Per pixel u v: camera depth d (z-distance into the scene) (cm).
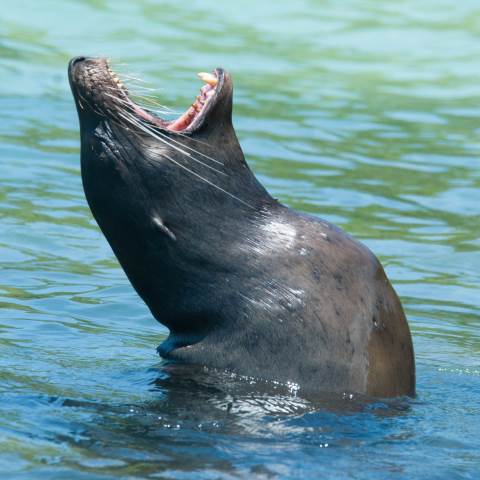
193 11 8212
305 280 2953
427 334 3700
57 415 2700
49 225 4581
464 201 5150
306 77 7019
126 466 2411
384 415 2825
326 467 2459
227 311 2981
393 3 8738
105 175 2978
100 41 7294
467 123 6372
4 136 5575
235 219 3000
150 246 3005
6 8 7788
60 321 3619
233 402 2827
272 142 5775
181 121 3041
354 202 5028
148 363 3189
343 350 2916
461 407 2958
